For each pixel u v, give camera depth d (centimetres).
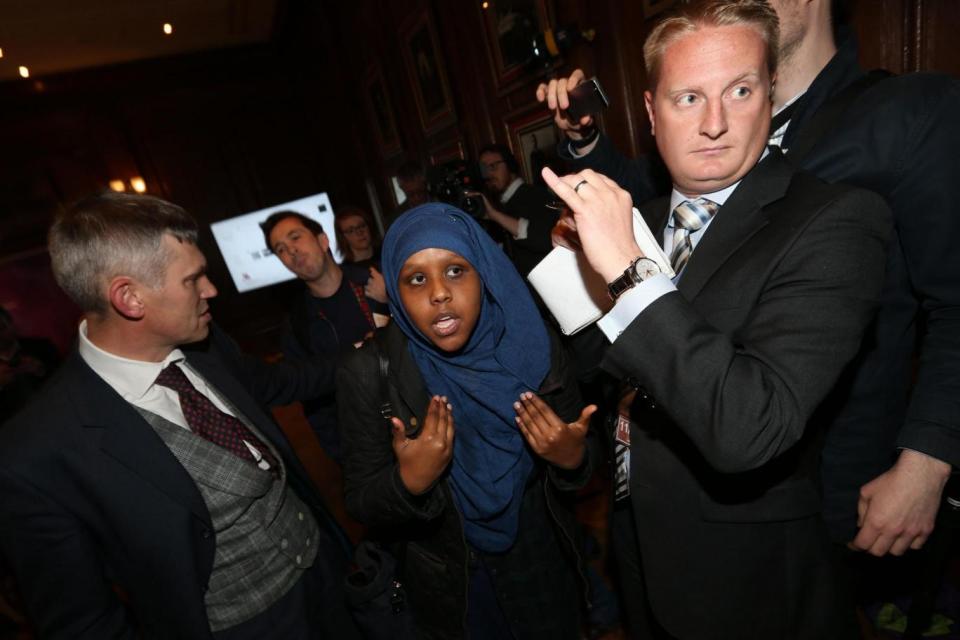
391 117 494
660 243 98
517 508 111
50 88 653
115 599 101
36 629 96
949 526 103
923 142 79
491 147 278
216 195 757
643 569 101
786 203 72
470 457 107
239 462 110
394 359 108
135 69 691
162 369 109
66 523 93
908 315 94
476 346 105
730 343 64
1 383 226
